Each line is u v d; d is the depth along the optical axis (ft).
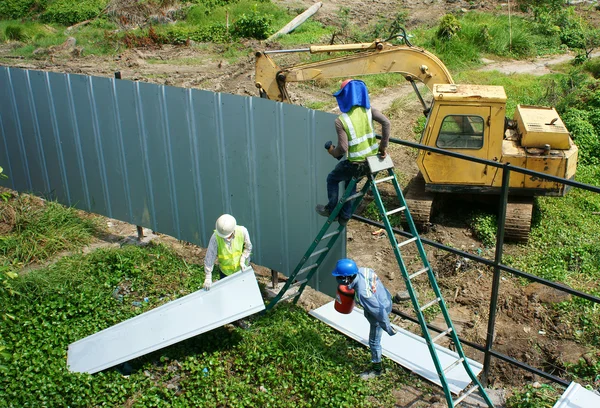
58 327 23.15
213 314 21.59
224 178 25.96
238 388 20.04
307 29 89.25
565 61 75.97
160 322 21.83
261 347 21.94
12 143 34.71
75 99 30.14
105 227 33.22
